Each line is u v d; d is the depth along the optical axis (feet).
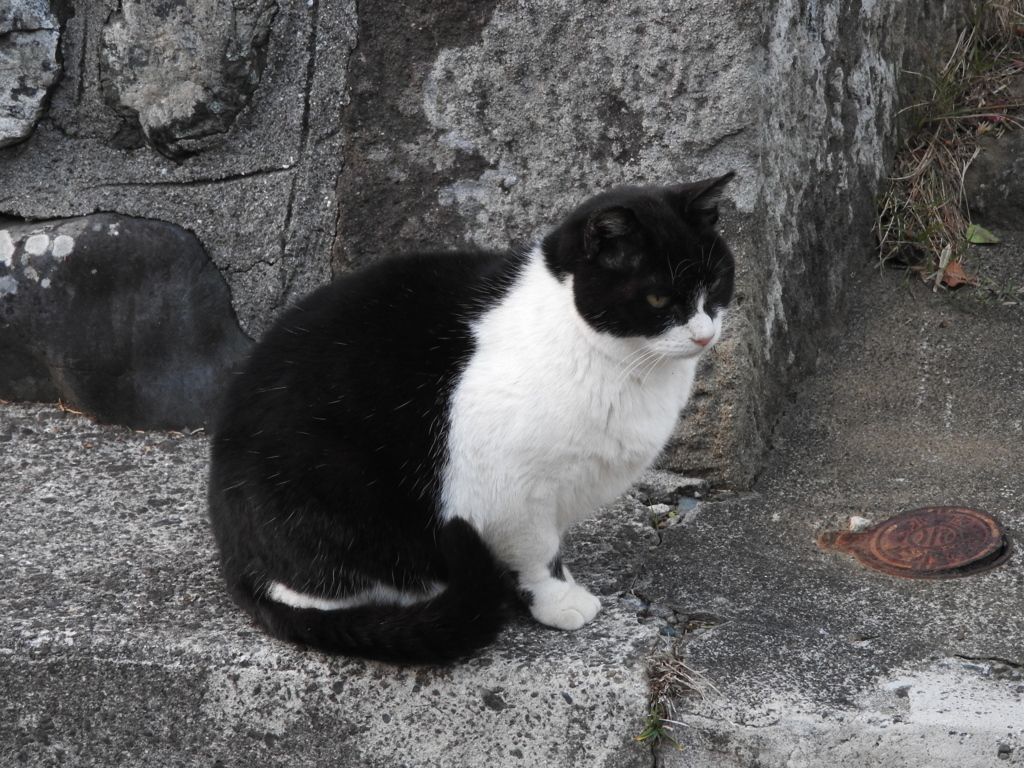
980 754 6.34
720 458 9.55
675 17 8.83
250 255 10.48
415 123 9.79
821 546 8.67
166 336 10.59
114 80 10.14
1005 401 10.29
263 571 7.41
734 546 8.69
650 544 8.73
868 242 11.98
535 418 6.82
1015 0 13.50
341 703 7.08
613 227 6.68
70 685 7.33
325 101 9.98
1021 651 7.05
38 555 8.51
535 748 6.93
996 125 12.62
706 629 7.46
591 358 6.97
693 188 7.03
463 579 6.78
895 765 6.44
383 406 7.05
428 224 10.02
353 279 7.78
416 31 9.54
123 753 7.38
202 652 7.22
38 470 9.90
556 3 9.11
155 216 10.47
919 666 6.94
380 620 6.90
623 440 7.16
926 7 12.80
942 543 8.39
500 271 7.47
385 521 7.23
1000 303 11.37
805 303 10.69
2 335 10.64
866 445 10.02
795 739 6.50
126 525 9.04
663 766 6.76
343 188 10.13
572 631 7.39
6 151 10.57
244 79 9.97
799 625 7.47
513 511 7.06
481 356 7.01
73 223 10.43
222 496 7.50
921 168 12.19
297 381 7.27
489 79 9.47
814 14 9.95
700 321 7.00
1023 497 8.97
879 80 11.73
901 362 10.90
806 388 10.76
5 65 10.13
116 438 10.57
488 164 9.73
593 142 9.39
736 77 8.82
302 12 9.82
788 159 9.88
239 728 7.22
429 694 7.00
